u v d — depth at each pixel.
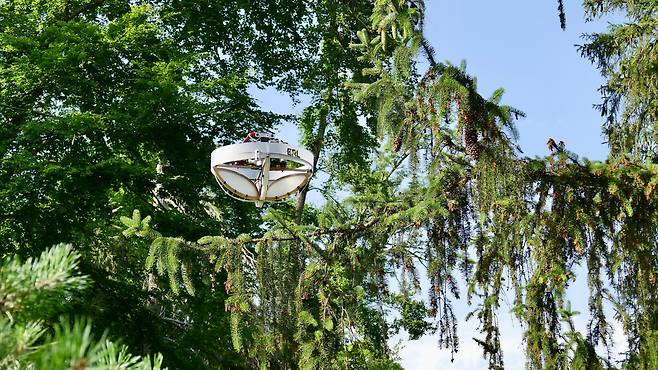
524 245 6.73
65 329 1.07
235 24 18.59
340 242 7.60
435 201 6.89
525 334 6.71
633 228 6.51
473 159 6.37
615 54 9.77
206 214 15.22
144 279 14.06
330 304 7.52
